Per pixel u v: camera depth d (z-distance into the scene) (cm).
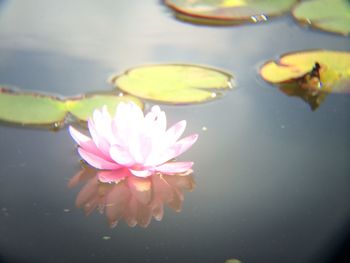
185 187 115
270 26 152
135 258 105
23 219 110
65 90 130
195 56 141
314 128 125
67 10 158
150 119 116
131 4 161
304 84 133
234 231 109
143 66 137
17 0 161
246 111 128
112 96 129
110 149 114
